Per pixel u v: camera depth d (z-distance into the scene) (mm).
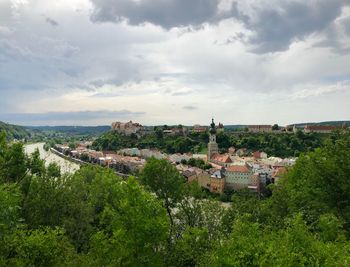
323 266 21875
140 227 30656
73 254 31391
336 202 39781
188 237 34625
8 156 52500
